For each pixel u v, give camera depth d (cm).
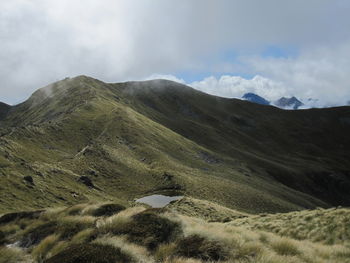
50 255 1127
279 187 19212
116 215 1351
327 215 2541
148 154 16000
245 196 13800
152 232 1202
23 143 13350
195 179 14188
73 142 16038
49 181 9350
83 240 1155
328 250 1474
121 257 946
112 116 19300
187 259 951
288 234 2495
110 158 14138
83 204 1823
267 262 997
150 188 12769
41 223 1609
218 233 1191
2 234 1555
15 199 6812
